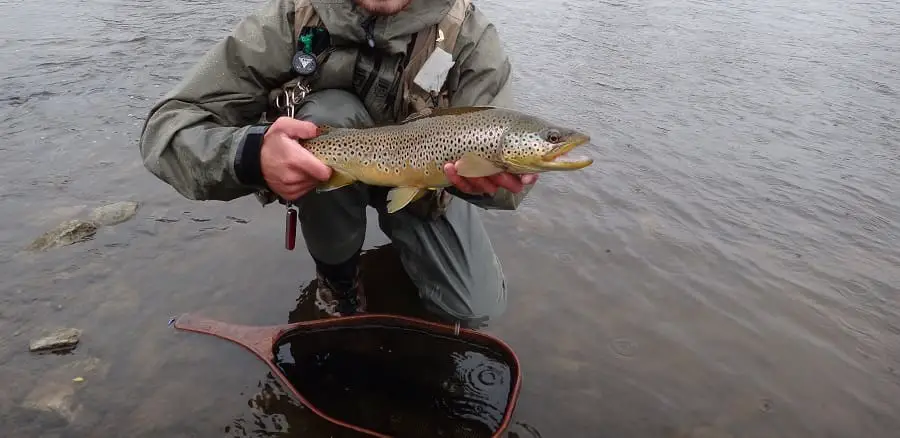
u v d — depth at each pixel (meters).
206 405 2.65
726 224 4.29
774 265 3.84
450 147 2.57
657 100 6.56
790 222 4.35
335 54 2.91
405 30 2.82
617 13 10.38
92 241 3.75
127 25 8.13
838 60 8.16
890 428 2.70
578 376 2.91
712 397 2.83
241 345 2.93
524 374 2.90
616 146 5.41
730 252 3.96
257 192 2.95
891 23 10.20
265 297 3.36
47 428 2.51
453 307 3.25
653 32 9.24
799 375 2.98
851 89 7.12
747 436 2.62
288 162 2.38
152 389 2.72
